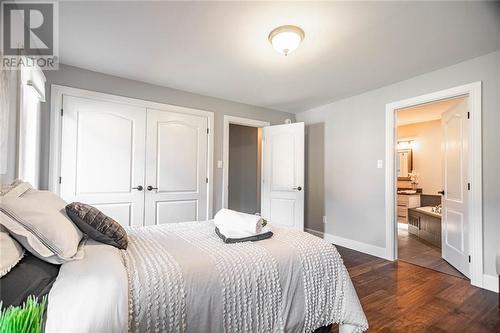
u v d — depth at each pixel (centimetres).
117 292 89
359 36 207
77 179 274
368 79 299
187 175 349
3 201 101
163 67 272
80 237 125
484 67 236
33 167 235
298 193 390
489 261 230
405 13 178
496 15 179
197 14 182
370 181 336
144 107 316
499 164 225
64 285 87
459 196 272
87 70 279
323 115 410
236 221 167
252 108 414
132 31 204
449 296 216
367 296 215
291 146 401
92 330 78
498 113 227
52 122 259
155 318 96
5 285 84
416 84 289
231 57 248
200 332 106
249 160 528
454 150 285
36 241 102
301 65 264
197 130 358
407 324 174
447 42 215
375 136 331
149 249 135
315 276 145
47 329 76
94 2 168
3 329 61
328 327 161
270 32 204
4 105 150
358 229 350
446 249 306
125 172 303
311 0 166
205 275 113
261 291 125
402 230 506
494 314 188
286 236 171
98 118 286
